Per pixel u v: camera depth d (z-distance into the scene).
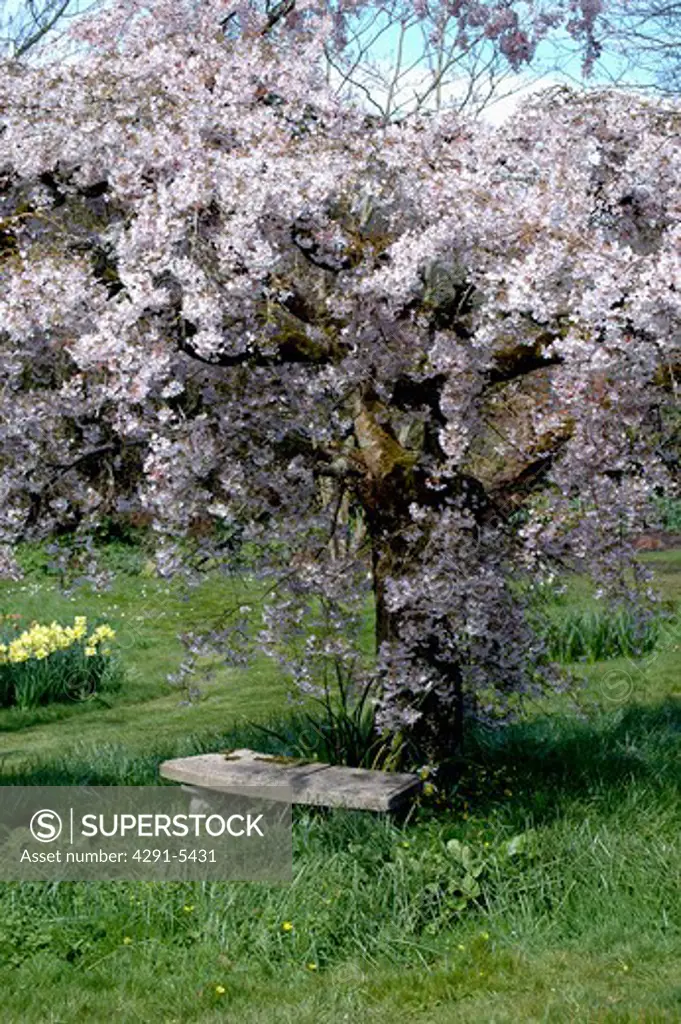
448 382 5.85
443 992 4.88
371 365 6.14
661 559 17.14
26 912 5.60
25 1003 4.84
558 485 6.21
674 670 11.33
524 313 5.49
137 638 14.80
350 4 10.55
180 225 5.14
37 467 6.14
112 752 8.93
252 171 5.13
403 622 6.56
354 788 6.28
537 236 5.16
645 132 5.60
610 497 5.93
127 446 6.11
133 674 13.33
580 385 5.46
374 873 5.79
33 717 11.57
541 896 5.66
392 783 6.40
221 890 5.70
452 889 5.67
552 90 5.83
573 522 6.15
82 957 5.27
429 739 6.85
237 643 6.75
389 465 6.48
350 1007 4.76
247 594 16.14
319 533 6.57
